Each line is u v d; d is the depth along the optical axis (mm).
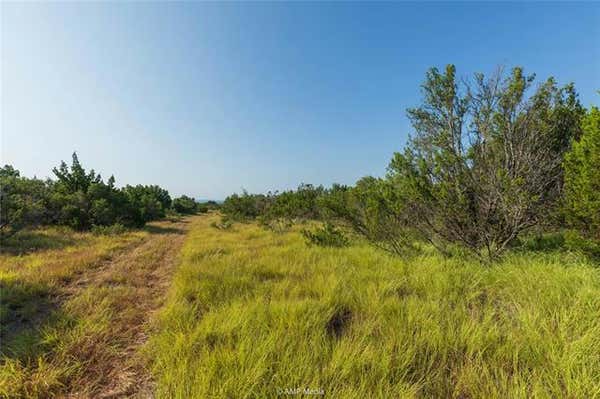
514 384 2195
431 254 6359
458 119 5832
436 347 2697
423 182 5801
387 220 6488
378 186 6910
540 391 2076
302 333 2982
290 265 5973
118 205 17406
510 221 5328
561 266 4414
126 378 2621
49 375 2543
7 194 10477
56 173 16578
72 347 3012
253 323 3195
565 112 5395
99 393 2428
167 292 4980
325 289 4223
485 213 5656
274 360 2545
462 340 2742
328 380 2287
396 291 4246
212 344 2953
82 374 2648
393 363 2459
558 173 5375
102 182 17703
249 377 2260
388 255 6500
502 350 2590
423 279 4473
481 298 3980
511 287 4055
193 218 35094
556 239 5906
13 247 9062
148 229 17562
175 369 2510
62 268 6270
